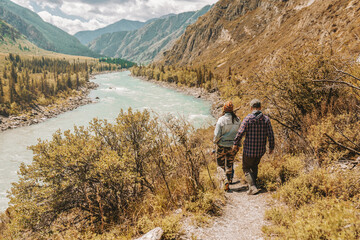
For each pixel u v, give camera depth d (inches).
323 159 138.6
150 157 203.9
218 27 7637.8
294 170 147.1
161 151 173.0
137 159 221.5
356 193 102.0
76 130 290.8
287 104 185.0
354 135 134.7
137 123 243.9
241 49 4852.4
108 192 230.7
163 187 166.7
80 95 3636.8
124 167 212.5
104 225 171.0
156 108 2300.7
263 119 137.3
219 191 147.6
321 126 137.6
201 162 174.7
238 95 200.5
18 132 2011.6
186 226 115.0
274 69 182.9
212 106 2202.3
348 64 151.5
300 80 167.8
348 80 154.3
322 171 117.4
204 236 104.9
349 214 78.2
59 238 187.9
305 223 88.3
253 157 142.8
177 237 106.2
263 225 108.1
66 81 4237.2
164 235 106.9
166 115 156.2
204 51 7568.9
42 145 277.7
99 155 252.4
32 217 248.5
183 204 139.9
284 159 171.9
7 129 2117.4
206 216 121.0
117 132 254.1
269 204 128.9
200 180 162.4
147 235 104.7
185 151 150.6
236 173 199.3
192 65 7106.3
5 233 268.4
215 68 4904.0
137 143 236.7
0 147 1605.6
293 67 170.9
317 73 163.0
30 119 2420.0
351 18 1343.5
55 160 257.3
